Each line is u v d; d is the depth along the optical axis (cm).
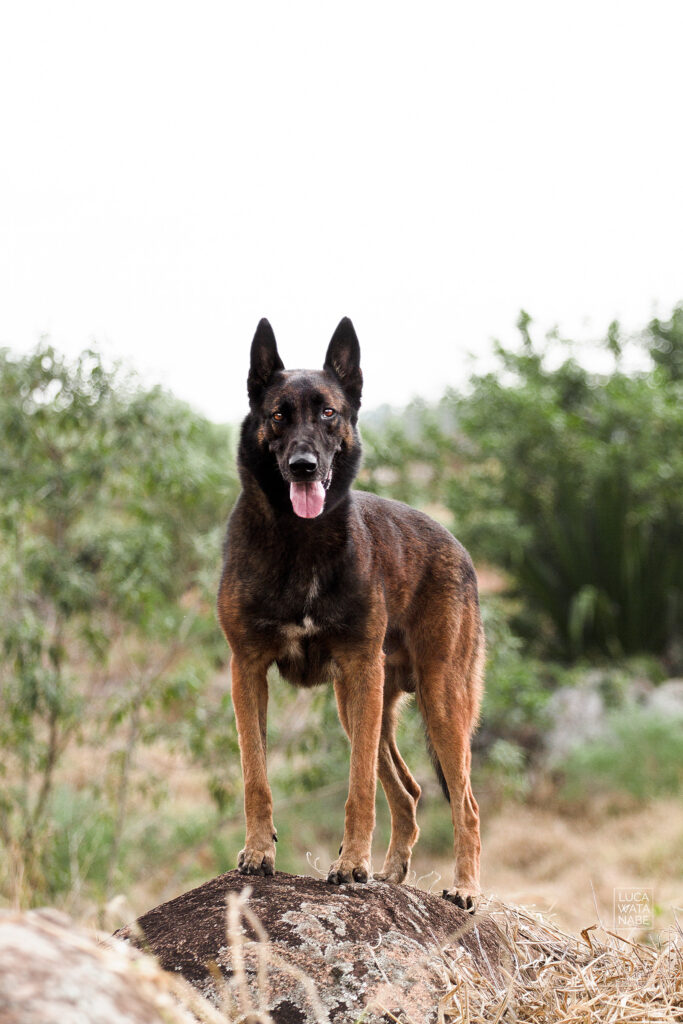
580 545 1577
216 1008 299
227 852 1078
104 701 1024
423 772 1294
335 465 440
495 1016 302
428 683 471
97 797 1024
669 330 2030
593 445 1582
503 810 1266
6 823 919
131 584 937
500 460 1652
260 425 431
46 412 931
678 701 1414
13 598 974
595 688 1452
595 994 328
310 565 406
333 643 417
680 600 1597
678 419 1585
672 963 354
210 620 1020
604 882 955
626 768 1280
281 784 1057
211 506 1090
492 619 1180
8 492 923
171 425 959
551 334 1811
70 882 909
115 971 183
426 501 1471
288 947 325
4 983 163
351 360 463
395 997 311
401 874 465
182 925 345
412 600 473
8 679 941
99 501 1018
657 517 1595
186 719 1013
